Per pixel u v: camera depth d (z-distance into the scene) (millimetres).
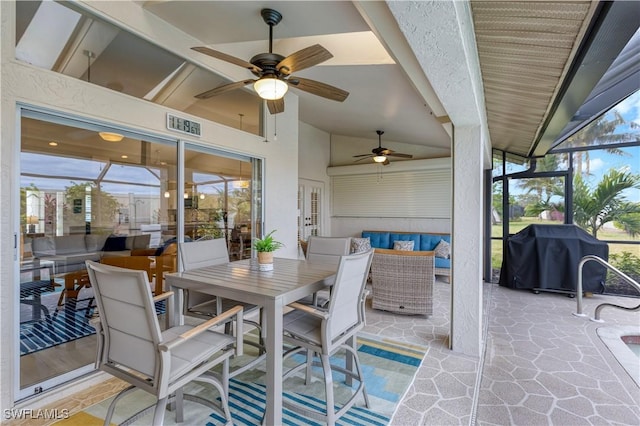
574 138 5359
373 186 7566
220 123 3625
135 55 2768
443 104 2328
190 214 3271
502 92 3064
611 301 4570
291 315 2203
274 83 2404
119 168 2818
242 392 2238
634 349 3402
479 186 2820
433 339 3172
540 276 4922
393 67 3117
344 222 7934
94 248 2746
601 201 5188
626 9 1492
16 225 2023
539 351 2949
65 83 2236
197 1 2488
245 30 2898
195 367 1608
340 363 2672
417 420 1938
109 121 2520
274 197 4449
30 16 2104
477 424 1921
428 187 6977
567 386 2350
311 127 7277
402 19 1332
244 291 1829
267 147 4312
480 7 1719
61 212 2426
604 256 4582
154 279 3170
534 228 5207
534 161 5688
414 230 7125
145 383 1422
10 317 1977
